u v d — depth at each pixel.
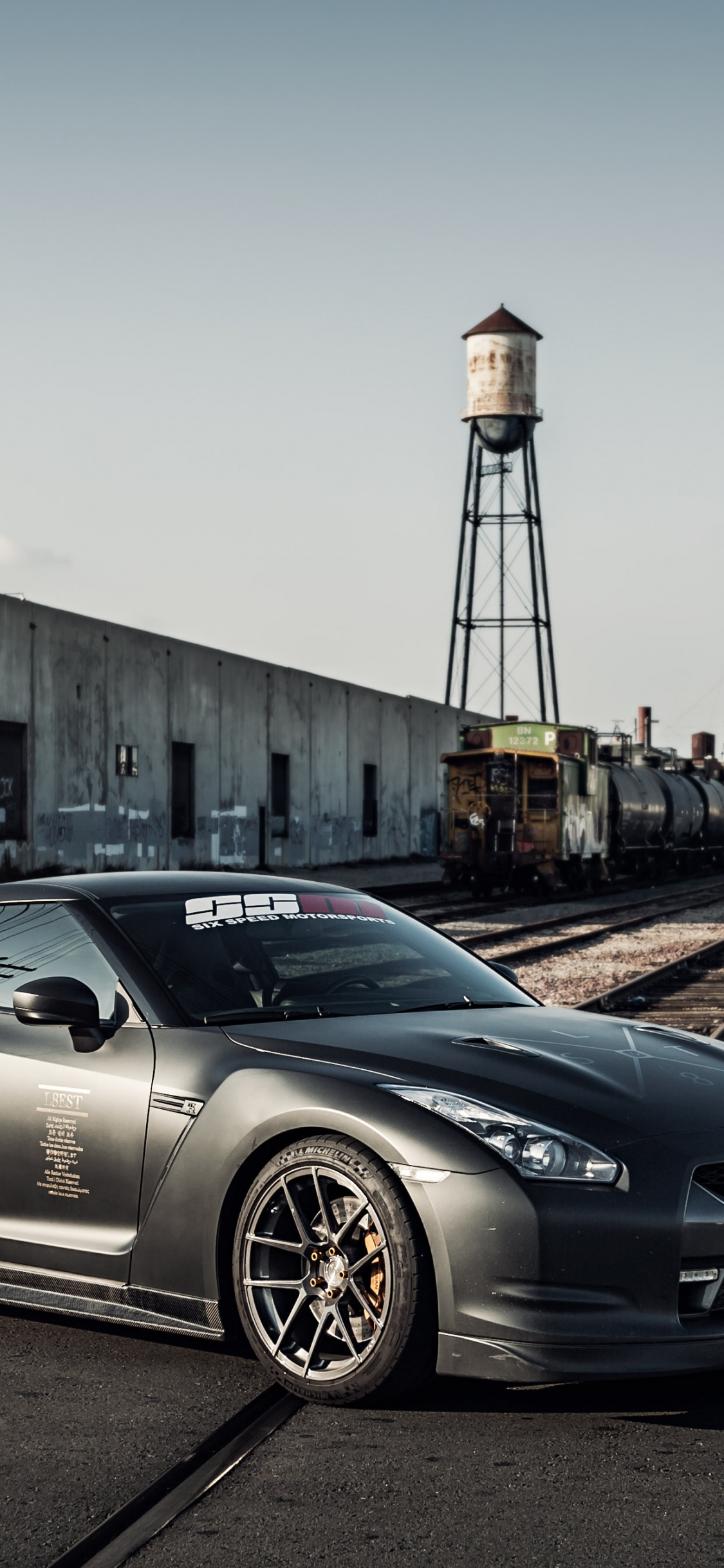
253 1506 3.18
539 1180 3.62
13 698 28.97
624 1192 3.62
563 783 33.19
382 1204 3.69
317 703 43.94
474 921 24.84
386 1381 3.68
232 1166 3.98
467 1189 3.61
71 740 30.98
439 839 34.44
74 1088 4.37
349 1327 3.78
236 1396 3.87
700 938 21.20
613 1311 3.59
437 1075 3.88
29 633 29.53
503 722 34.47
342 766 45.97
